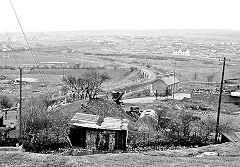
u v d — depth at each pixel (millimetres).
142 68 169625
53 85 118500
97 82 83688
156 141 37562
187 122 41625
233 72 171375
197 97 89938
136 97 94812
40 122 37969
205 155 27938
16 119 51562
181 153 28984
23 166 23312
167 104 78062
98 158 25359
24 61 179000
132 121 48188
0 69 153125
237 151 29484
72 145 35625
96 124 36562
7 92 102750
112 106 54938
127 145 36062
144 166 23094
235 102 85188
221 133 41500
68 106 54219
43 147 34812
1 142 36094
